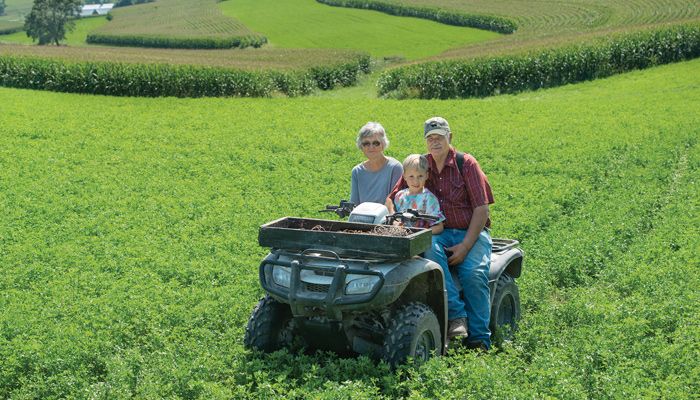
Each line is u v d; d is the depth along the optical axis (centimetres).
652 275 1078
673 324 913
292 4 14988
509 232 1383
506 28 9712
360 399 676
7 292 1070
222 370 775
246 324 877
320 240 762
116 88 4591
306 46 9738
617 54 5169
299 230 770
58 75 4647
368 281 740
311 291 753
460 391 688
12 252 1299
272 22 12581
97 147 2600
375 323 795
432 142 843
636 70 5203
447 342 830
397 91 4903
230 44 10794
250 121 3275
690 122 2869
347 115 3472
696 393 711
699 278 1070
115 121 3266
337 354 827
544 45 5622
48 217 1600
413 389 717
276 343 819
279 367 786
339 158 2362
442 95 4844
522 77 4938
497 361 777
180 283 1121
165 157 2412
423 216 812
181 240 1404
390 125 3116
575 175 1998
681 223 1408
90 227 1509
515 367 771
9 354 832
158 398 717
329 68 5903
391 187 948
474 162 850
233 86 4734
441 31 10112
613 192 1748
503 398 684
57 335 870
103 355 845
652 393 676
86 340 855
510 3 11988
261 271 781
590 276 1173
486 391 693
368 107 3806
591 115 3256
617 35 5469
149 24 15375
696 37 5369
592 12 10162
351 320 777
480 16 10238
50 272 1186
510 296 938
